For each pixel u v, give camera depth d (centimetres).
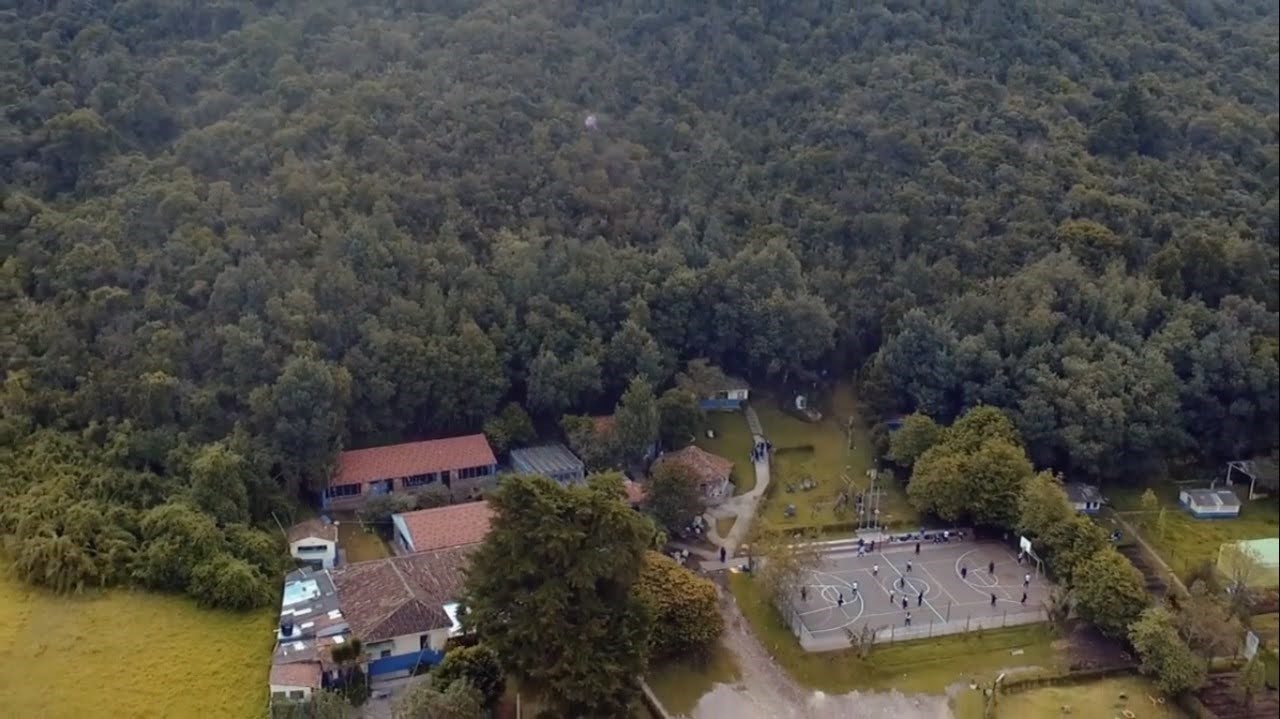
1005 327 10112
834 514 9344
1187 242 9725
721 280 11062
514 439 9900
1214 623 6862
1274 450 9012
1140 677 7112
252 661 6919
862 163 11938
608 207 11600
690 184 12025
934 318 10506
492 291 10400
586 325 10519
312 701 6181
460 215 10975
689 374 10750
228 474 8131
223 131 10719
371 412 9625
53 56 11206
